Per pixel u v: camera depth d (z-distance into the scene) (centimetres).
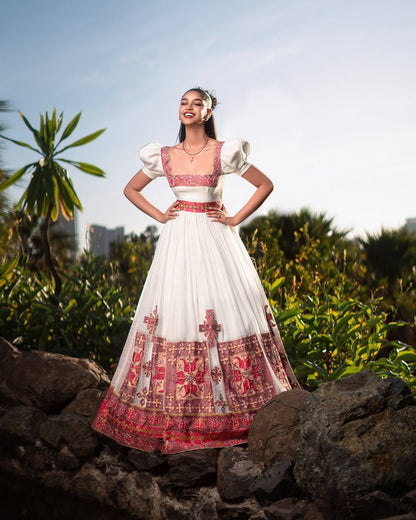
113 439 273
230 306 266
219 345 263
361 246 712
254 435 237
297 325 371
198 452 250
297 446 222
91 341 461
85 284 481
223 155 277
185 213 283
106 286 527
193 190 282
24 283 514
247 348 262
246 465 232
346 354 379
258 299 282
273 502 217
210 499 241
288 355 348
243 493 223
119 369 283
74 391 317
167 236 285
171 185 288
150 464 261
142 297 285
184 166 284
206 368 261
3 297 493
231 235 285
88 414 304
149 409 265
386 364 328
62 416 307
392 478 201
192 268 272
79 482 288
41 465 304
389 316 561
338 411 214
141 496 264
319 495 204
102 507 276
